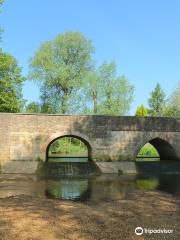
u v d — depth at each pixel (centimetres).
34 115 4069
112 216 2012
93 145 4172
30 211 2045
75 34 6956
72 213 2038
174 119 4441
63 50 6912
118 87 6731
